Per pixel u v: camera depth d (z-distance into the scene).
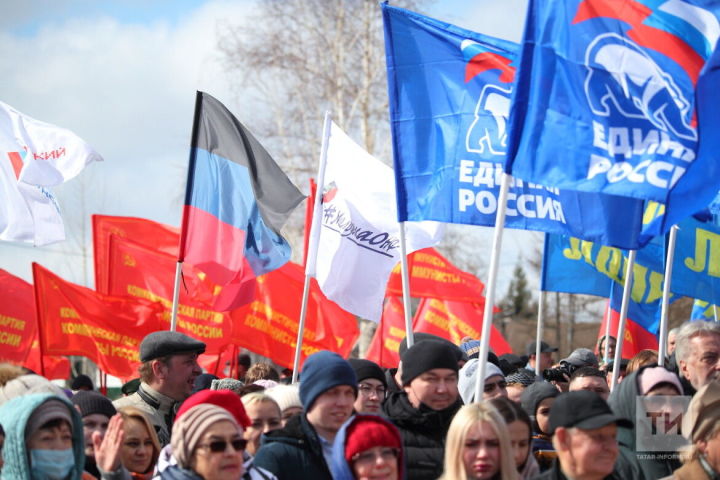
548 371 9.21
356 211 9.32
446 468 5.36
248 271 9.65
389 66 7.75
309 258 8.98
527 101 6.45
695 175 6.45
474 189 7.56
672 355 8.16
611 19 6.53
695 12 6.61
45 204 10.31
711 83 6.31
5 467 5.10
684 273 9.53
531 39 6.48
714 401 5.41
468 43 7.72
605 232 7.07
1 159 10.15
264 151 9.83
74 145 10.05
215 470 5.04
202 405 5.20
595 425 5.05
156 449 6.28
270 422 6.39
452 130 7.66
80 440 5.28
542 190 7.32
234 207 9.64
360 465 5.12
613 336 11.73
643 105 6.43
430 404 6.24
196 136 9.65
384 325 13.94
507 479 5.27
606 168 6.31
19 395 5.52
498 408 5.83
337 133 9.45
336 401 5.78
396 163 7.67
